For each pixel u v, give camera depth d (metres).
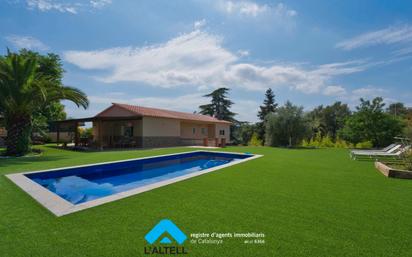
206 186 5.41
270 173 7.21
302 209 3.89
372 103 23.08
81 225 3.15
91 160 10.26
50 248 2.57
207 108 47.47
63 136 27.47
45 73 19.19
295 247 2.64
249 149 18.44
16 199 4.26
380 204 4.19
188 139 24.64
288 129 24.98
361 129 23.30
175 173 10.73
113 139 20.69
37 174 7.20
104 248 2.58
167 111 25.17
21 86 12.34
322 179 6.37
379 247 2.65
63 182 7.90
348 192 5.02
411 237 2.90
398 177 6.66
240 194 4.76
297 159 11.31
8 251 2.50
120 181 8.83
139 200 4.27
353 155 12.70
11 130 12.76
